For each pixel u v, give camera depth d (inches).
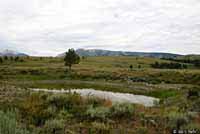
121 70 3289.9
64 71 2935.5
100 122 377.4
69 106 446.3
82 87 1718.8
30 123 365.4
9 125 294.2
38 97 501.7
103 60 7362.2
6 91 607.8
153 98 1246.9
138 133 343.6
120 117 409.4
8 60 4751.5
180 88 1635.1
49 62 5098.4
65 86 1732.3
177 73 2842.0
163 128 367.9
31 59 5506.9
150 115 422.0
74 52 3105.3
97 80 2349.9
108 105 466.3
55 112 411.5
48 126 339.3
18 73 2726.4
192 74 2716.5
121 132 342.3
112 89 1646.2
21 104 444.8
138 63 6707.7
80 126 354.9
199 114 464.1
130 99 1095.0
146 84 2009.1
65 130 334.6
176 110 481.7
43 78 2481.5
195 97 738.8
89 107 434.3
